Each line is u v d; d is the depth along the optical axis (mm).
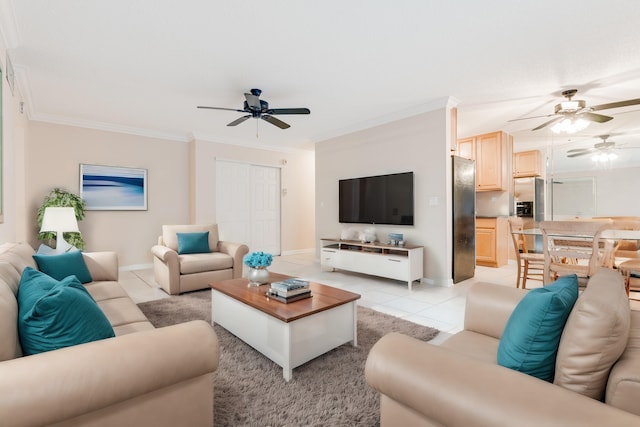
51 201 4242
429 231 4188
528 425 683
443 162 4016
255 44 2652
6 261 1570
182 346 1083
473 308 1658
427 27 2420
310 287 2543
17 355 1056
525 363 1010
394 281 4375
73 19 2281
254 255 2633
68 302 1123
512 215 5832
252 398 1676
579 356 834
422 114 4219
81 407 891
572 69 3113
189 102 3986
